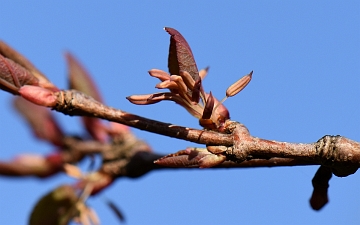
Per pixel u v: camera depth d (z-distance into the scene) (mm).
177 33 312
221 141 312
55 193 387
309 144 312
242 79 319
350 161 308
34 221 384
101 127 405
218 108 322
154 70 313
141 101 314
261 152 312
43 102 319
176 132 314
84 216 387
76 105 319
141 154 393
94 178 394
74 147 404
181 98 316
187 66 311
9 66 320
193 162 313
